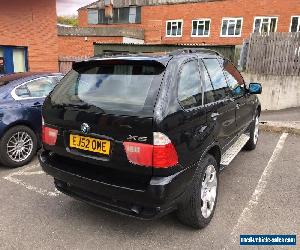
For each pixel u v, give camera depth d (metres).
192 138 2.87
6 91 4.92
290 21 25.92
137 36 29.70
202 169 3.03
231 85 4.18
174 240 3.04
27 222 3.36
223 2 28.31
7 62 13.91
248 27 27.52
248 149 5.72
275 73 10.92
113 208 2.84
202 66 3.46
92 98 2.93
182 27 30.81
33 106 5.11
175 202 2.75
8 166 4.91
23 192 4.08
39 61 14.99
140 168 2.58
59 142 3.11
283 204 3.72
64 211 3.60
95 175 2.85
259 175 4.59
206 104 3.25
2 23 13.35
